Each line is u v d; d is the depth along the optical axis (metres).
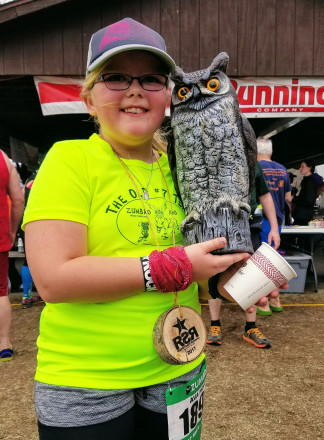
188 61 4.82
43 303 4.28
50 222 0.83
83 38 4.71
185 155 0.97
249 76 4.84
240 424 1.94
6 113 7.01
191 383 0.97
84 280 0.80
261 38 4.79
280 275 0.94
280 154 12.86
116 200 0.91
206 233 0.92
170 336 0.88
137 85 0.89
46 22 4.67
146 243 0.93
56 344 0.91
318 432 1.87
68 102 4.77
